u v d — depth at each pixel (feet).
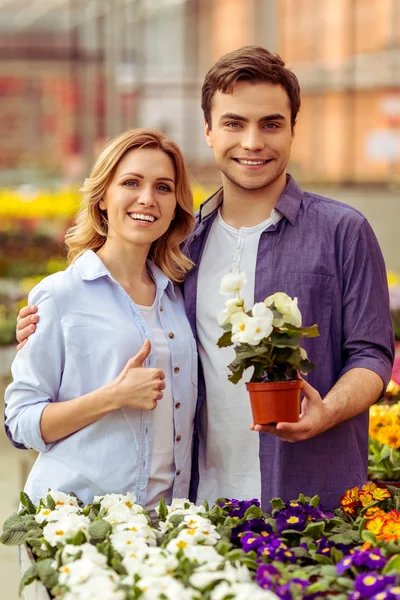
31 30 80.28
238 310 10.78
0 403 30.99
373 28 50.08
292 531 10.48
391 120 50.31
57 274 12.05
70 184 76.69
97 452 11.68
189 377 12.21
